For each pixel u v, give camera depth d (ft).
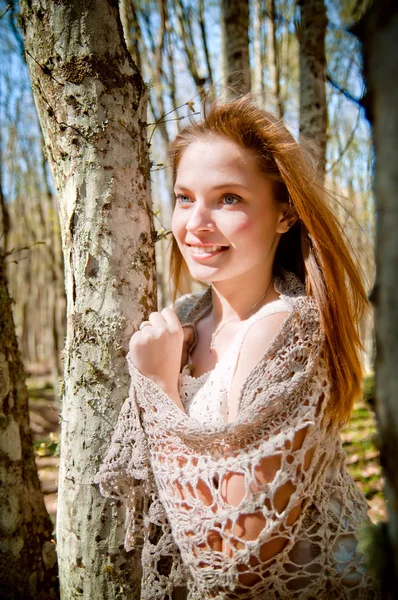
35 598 5.57
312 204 3.82
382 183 1.89
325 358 3.69
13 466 5.58
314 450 3.51
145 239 4.47
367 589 3.51
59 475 4.67
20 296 33.12
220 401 3.59
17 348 5.89
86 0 4.12
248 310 4.01
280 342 3.49
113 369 4.31
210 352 4.12
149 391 3.71
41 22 4.18
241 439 3.33
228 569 3.27
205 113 4.04
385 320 1.94
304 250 3.98
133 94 4.38
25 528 5.60
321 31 10.47
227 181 3.69
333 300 3.77
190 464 3.49
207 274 3.84
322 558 3.57
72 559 4.46
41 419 19.51
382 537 2.50
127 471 3.96
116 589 4.38
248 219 3.74
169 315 3.98
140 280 4.40
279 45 15.49
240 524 3.25
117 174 4.26
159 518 3.93
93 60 4.14
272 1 12.82
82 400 4.37
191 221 3.77
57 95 4.23
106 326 4.29
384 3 1.81
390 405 1.97
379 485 10.39
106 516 4.34
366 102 2.08
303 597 3.50
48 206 18.83
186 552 3.46
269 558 3.33
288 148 3.80
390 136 1.82
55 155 4.38
